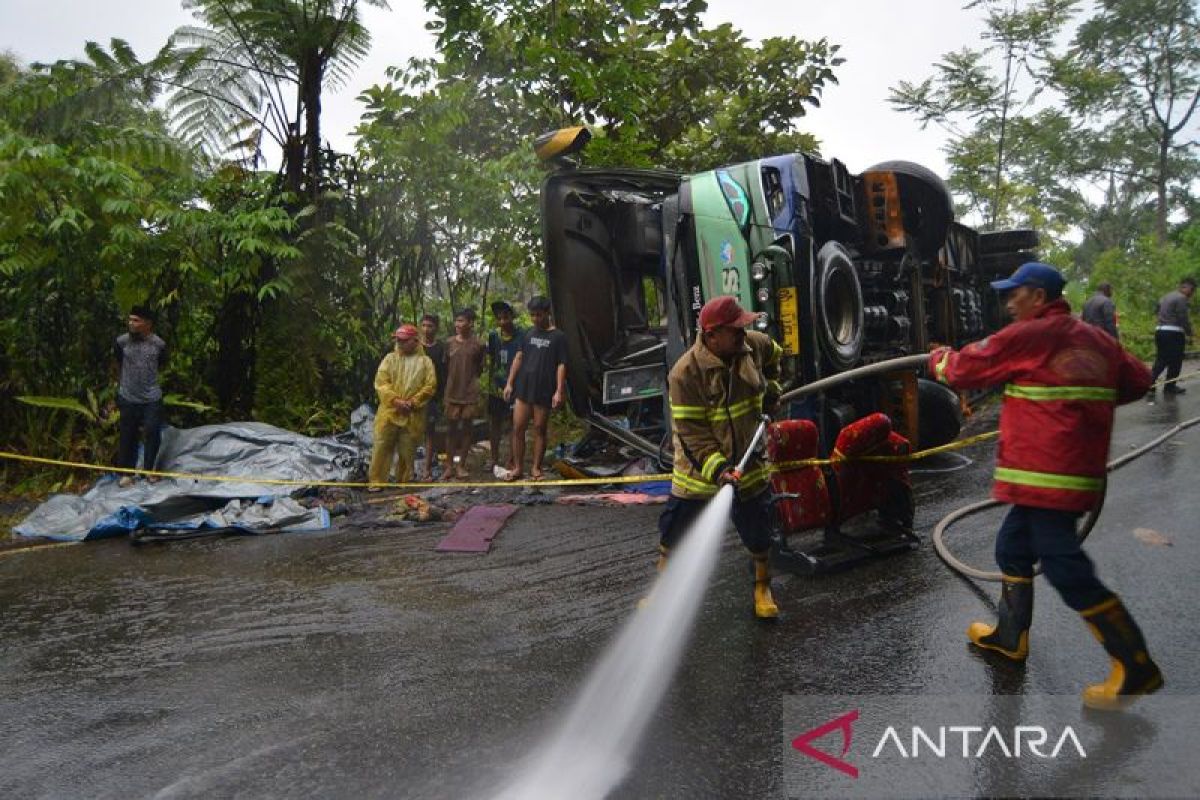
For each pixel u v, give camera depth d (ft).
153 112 33.19
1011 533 11.04
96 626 14.34
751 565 13.34
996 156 74.74
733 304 12.07
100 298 29.12
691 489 12.59
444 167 32.60
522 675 11.51
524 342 25.39
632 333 27.58
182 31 30.40
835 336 21.47
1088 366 9.80
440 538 19.33
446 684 11.32
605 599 14.56
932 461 25.36
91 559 18.75
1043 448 9.89
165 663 12.55
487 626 13.51
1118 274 77.05
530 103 35.86
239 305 30.40
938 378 11.06
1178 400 35.96
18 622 14.73
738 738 9.51
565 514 21.09
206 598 15.62
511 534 19.38
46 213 27.66
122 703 11.19
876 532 16.93
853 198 23.85
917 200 26.50
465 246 34.68
